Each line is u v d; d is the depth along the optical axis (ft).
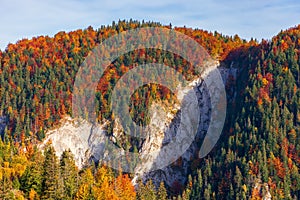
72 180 509.76
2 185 454.81
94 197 507.71
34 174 487.20
